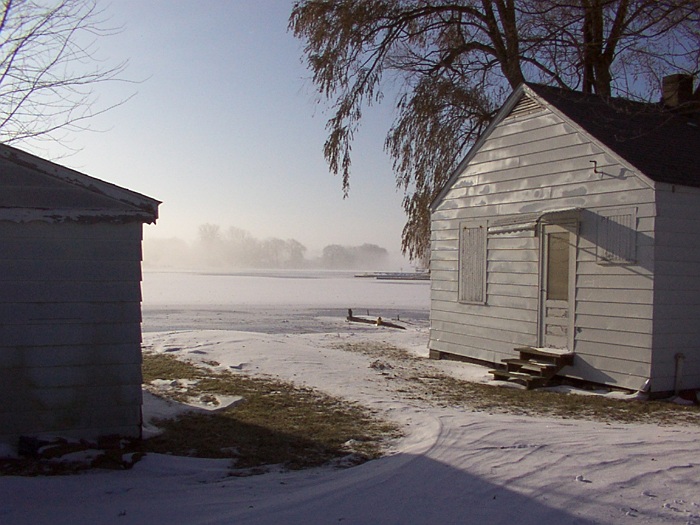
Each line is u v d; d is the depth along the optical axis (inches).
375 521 195.5
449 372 518.0
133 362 292.2
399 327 1047.6
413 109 779.4
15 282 275.6
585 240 447.2
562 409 379.2
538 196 489.4
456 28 807.7
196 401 376.5
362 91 775.1
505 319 520.4
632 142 451.8
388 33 788.0
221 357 531.8
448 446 272.1
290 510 205.3
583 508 201.8
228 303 1723.7
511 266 516.4
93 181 282.0
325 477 242.4
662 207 403.2
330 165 780.6
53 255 280.5
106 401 288.0
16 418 275.3
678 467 239.1
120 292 290.2
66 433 281.6
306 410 358.9
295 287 2768.2
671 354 410.9
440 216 608.4
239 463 263.4
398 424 329.1
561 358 452.8
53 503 214.7
